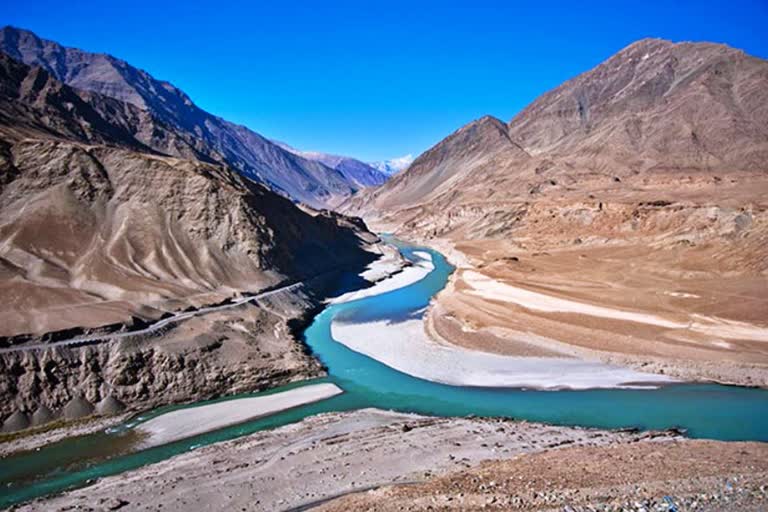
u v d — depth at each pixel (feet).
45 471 100.78
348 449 99.25
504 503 60.85
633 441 96.73
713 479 62.75
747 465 71.97
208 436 114.73
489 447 96.68
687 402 119.75
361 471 89.71
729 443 88.84
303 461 95.20
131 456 106.32
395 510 63.87
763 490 56.08
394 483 82.23
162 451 108.06
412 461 92.27
